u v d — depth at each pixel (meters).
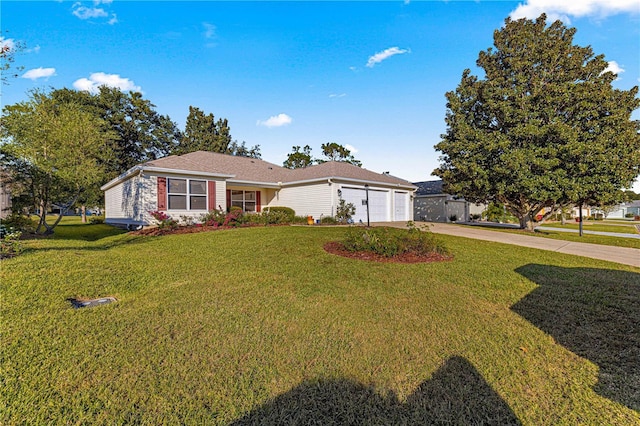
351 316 3.75
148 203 12.92
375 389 2.40
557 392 2.38
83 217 24.31
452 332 3.37
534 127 12.84
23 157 10.99
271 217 14.86
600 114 12.77
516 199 15.77
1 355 2.67
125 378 2.45
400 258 6.97
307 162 44.84
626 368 2.71
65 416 2.04
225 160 19.58
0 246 6.05
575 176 12.64
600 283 5.28
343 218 15.89
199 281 5.07
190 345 2.98
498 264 6.69
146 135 30.23
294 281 5.12
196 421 2.03
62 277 4.75
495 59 15.66
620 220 37.41
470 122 15.91
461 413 2.15
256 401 2.23
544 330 3.44
